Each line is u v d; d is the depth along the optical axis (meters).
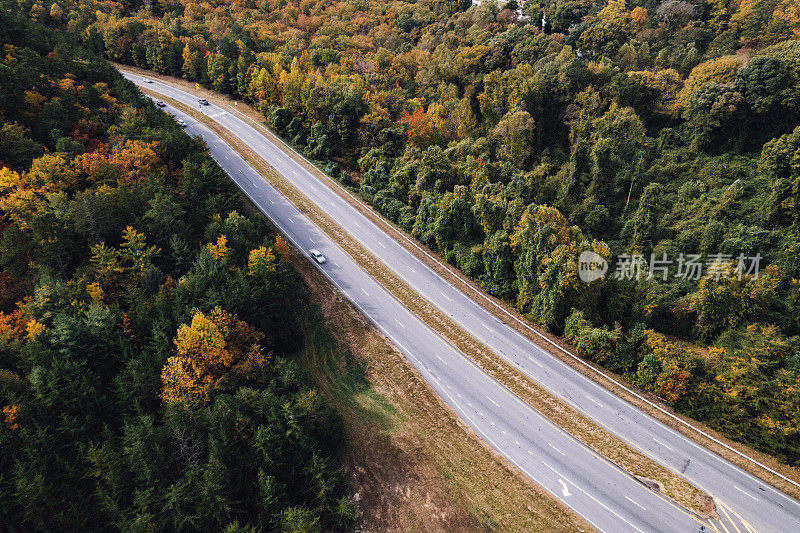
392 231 93.38
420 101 126.94
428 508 52.25
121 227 70.75
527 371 65.44
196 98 138.00
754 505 49.00
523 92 110.06
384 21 185.12
